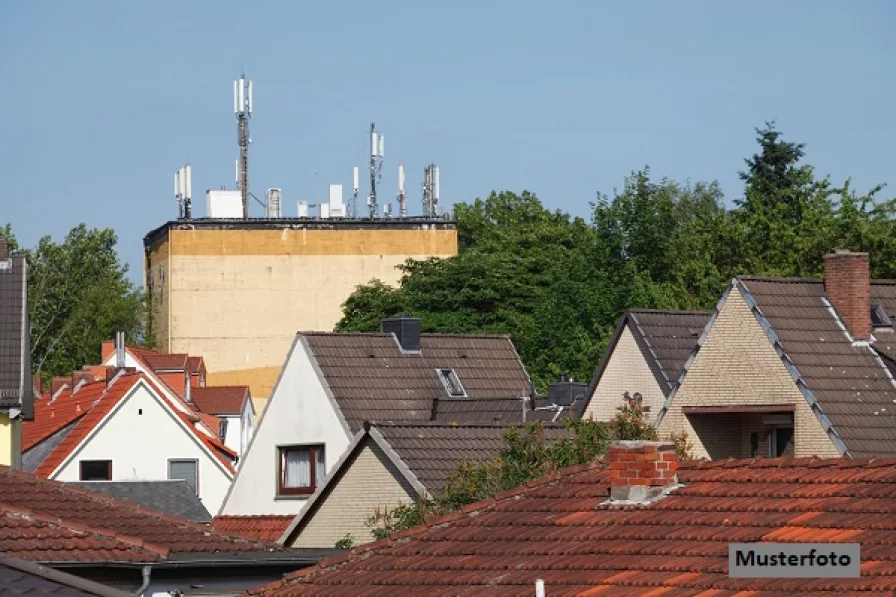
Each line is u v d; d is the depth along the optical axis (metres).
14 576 52.09
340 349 156.25
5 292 135.50
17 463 133.00
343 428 148.62
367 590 60.78
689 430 121.88
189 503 143.75
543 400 161.25
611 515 61.59
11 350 132.25
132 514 86.81
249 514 154.38
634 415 110.31
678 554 55.62
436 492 112.19
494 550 61.09
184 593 81.12
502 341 168.62
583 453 106.50
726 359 120.00
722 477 62.88
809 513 57.06
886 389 117.00
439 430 119.56
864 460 61.56
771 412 117.00
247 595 65.12
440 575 60.06
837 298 121.12
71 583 52.50
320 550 90.62
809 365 116.62
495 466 106.12
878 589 48.75
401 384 156.25
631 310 144.00
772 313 119.00
